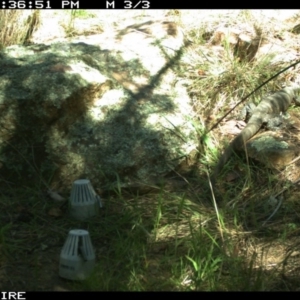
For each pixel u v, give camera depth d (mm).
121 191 1912
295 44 2490
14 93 1949
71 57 2100
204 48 2461
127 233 1729
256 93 2246
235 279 1562
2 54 2119
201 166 2004
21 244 1716
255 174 1955
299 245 1704
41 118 1945
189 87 2256
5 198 1883
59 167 1938
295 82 2326
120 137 1972
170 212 1823
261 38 2459
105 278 1577
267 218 1812
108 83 2039
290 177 1933
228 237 1728
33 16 2498
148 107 2059
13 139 1949
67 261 1585
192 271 1607
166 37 2391
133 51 2283
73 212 1809
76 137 1961
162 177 1952
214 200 1771
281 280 1585
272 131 2092
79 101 1975
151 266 1637
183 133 2021
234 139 2021
